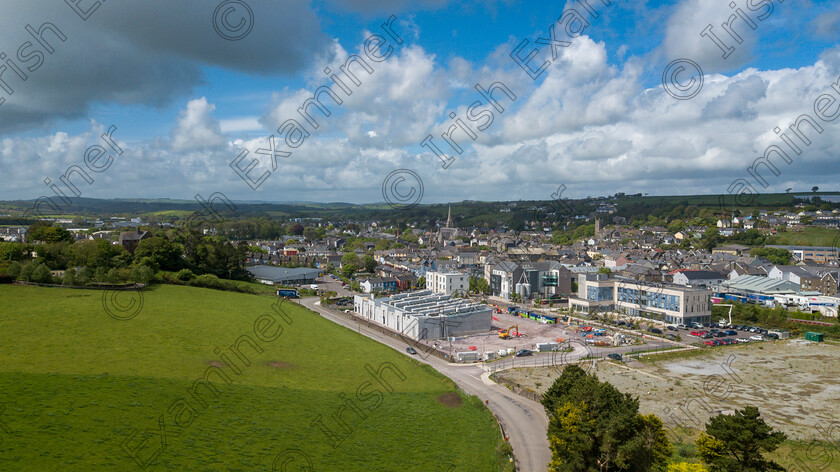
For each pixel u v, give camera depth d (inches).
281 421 2201.0
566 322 5152.6
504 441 2188.7
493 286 7042.3
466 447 2142.0
